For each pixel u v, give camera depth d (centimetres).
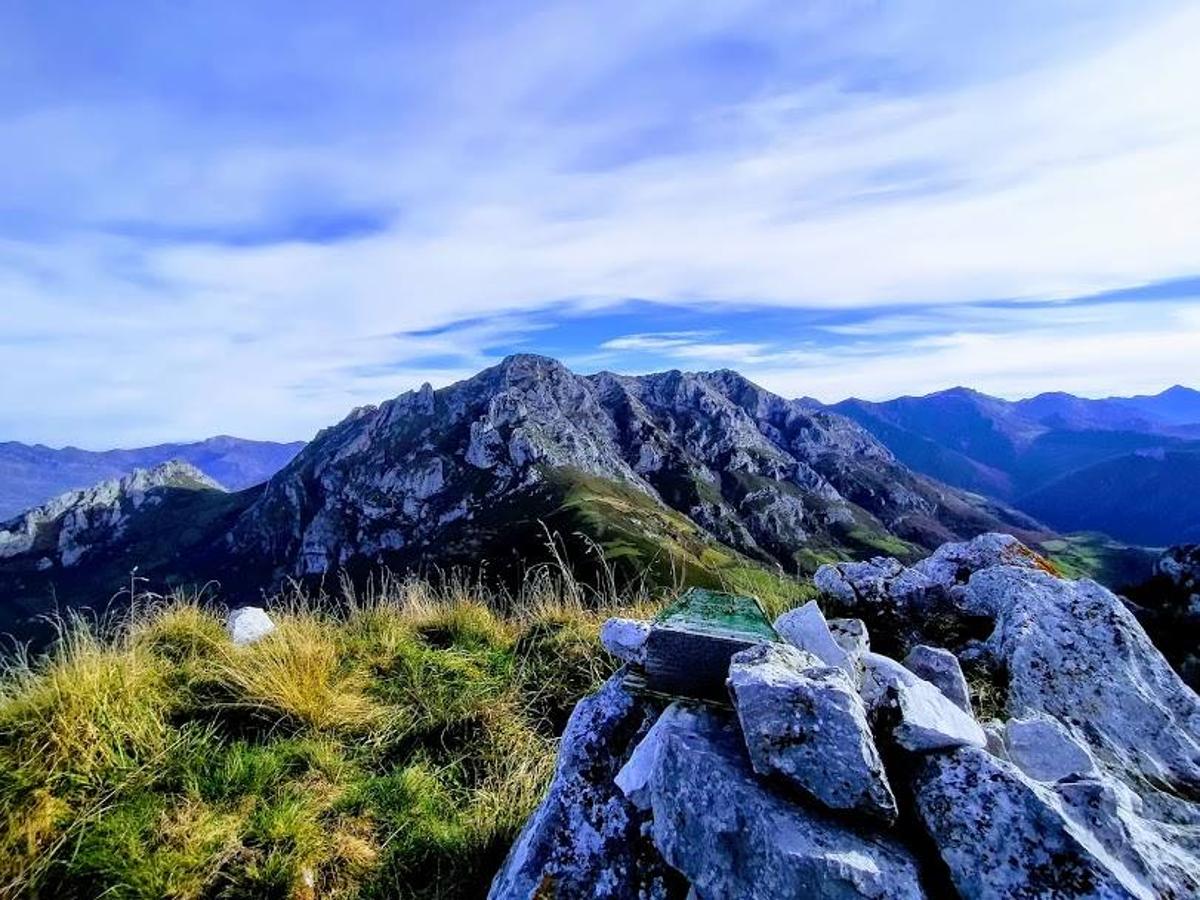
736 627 429
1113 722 477
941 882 284
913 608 661
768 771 304
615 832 364
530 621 806
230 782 464
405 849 440
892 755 331
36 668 506
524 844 383
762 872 279
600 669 694
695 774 321
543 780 515
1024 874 267
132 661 556
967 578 723
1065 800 316
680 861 307
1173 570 758
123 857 391
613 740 414
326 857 422
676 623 432
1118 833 301
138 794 443
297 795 466
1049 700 500
